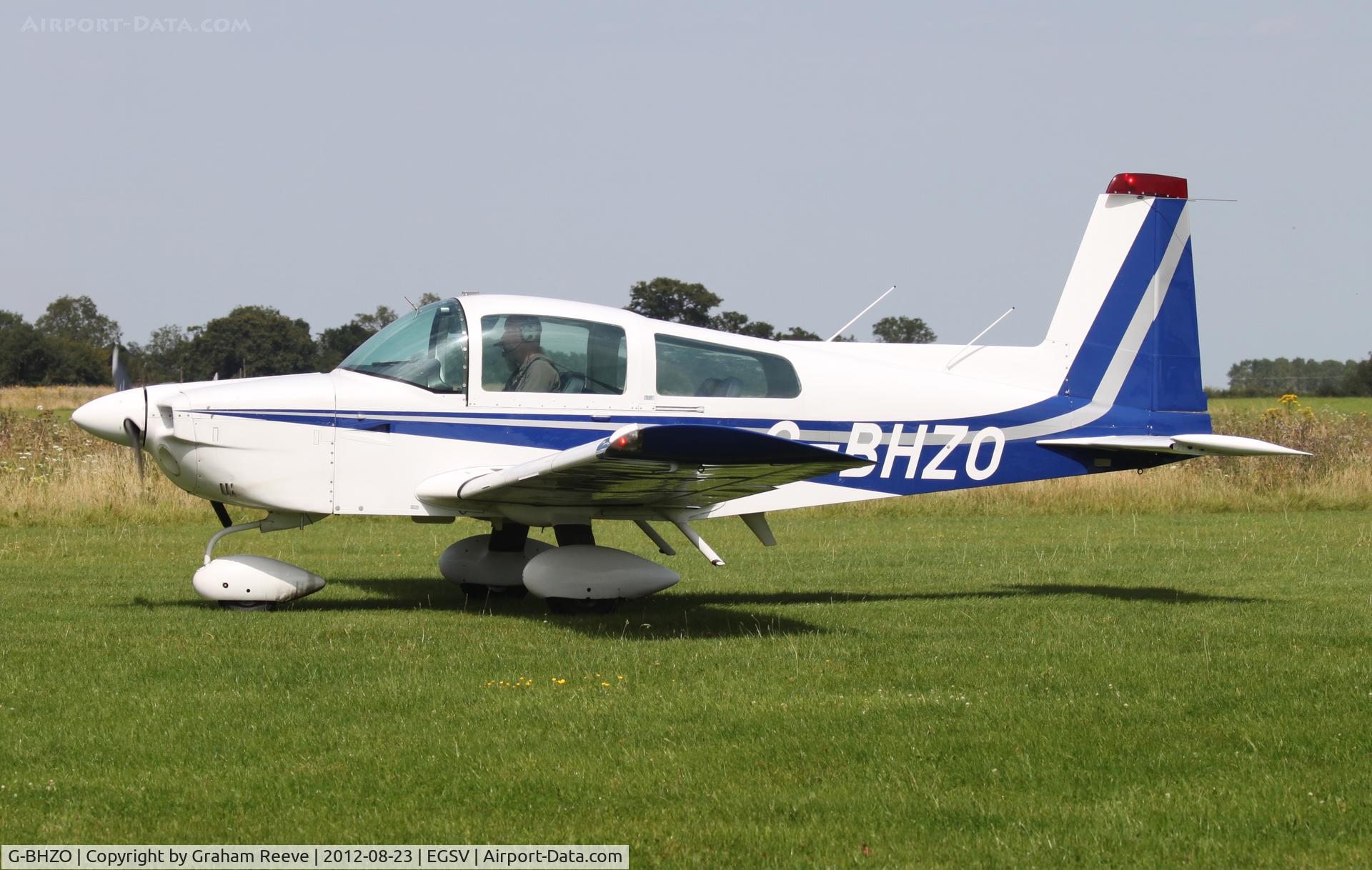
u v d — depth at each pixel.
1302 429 49.06
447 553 23.02
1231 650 16.91
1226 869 9.17
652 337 21.44
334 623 18.95
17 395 114.81
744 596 23.06
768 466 16.94
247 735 12.27
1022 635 18.17
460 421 20.67
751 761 11.58
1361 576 25.48
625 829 9.88
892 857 9.37
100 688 14.13
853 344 23.36
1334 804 10.40
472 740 12.17
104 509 35.44
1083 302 23.95
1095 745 12.15
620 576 20.31
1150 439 23.27
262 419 20.16
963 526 36.09
